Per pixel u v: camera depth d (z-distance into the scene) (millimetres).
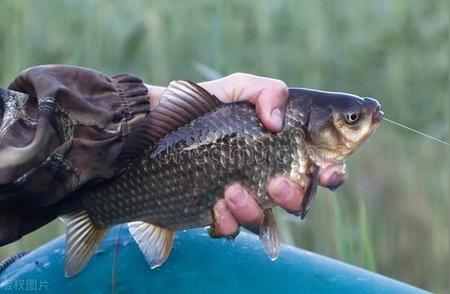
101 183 2885
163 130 2855
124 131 2887
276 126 2777
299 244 5332
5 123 2801
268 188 2807
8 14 5953
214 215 2836
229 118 2820
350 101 2818
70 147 2816
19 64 5793
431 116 6484
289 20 6723
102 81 2926
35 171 2766
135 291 2965
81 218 2922
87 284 2982
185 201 2854
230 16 6598
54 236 5023
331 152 2824
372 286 2959
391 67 6730
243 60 6527
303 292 2936
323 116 2805
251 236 3092
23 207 2852
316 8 6746
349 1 6891
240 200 2793
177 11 6578
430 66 6711
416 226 5734
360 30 6848
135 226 2906
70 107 2842
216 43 5699
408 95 6602
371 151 6125
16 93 2863
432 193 5844
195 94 2844
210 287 2953
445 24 6781
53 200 2820
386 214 5801
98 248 3020
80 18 6418
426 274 5598
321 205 5316
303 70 6613
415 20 6828
